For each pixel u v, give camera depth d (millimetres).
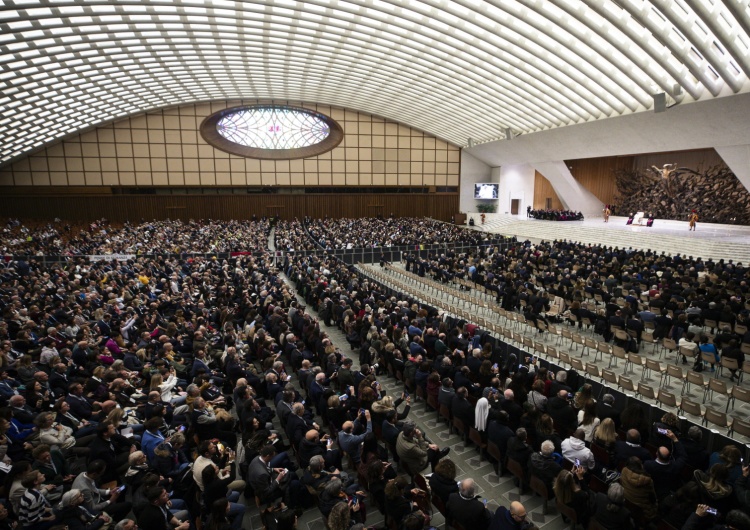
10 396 7828
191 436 7125
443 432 8648
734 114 21672
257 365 11641
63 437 6477
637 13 16688
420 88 36594
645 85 22953
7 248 28094
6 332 10750
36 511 4770
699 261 20328
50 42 24609
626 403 8297
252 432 6691
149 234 33781
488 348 10258
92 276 18547
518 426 7422
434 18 22391
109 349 10672
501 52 25422
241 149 45750
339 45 30188
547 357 12344
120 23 23828
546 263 22125
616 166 44375
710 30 16141
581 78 24875
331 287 17719
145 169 43500
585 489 5781
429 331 11023
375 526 6023
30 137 36938
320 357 10703
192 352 11156
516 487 6930
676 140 26609
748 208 34250
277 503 5254
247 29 27703
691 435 6066
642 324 12211
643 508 5184
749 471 4906
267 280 19312
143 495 4898
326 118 47000
